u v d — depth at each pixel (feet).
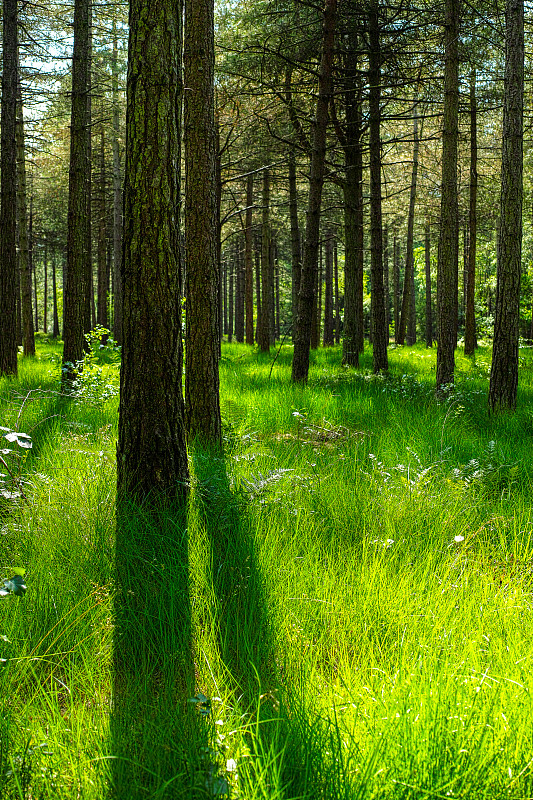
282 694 8.98
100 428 23.79
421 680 9.11
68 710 9.09
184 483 15.40
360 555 13.62
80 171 39.11
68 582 11.80
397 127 69.00
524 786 7.43
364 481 17.57
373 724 8.21
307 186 78.59
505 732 7.97
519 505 16.61
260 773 7.33
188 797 7.17
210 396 21.44
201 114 21.54
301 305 37.37
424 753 7.55
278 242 131.75
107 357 51.72
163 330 15.24
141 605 11.32
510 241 29.30
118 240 73.82
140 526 13.96
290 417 26.35
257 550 13.03
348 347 52.31
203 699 8.29
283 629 10.74
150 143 14.74
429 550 13.98
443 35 38.17
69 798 7.34
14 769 7.37
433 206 84.74
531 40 46.68
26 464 18.16
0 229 43.88
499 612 11.31
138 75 14.65
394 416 26.68
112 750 7.93
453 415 27.17
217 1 45.80
